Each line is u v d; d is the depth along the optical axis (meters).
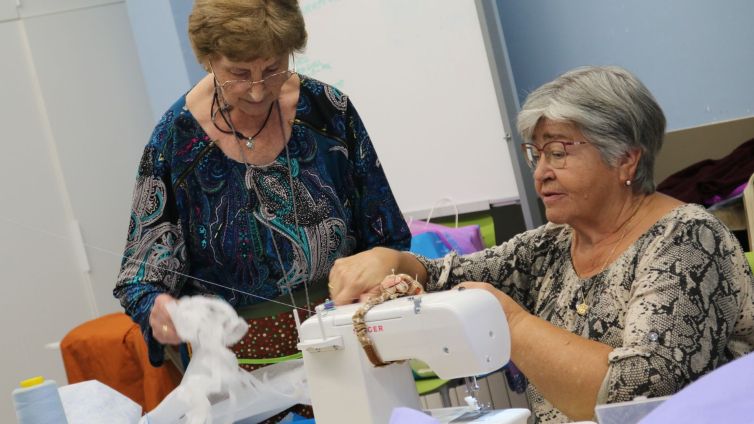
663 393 1.34
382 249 1.75
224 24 1.62
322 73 3.74
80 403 1.54
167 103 3.74
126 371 1.99
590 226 1.59
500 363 1.28
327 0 3.65
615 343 1.52
